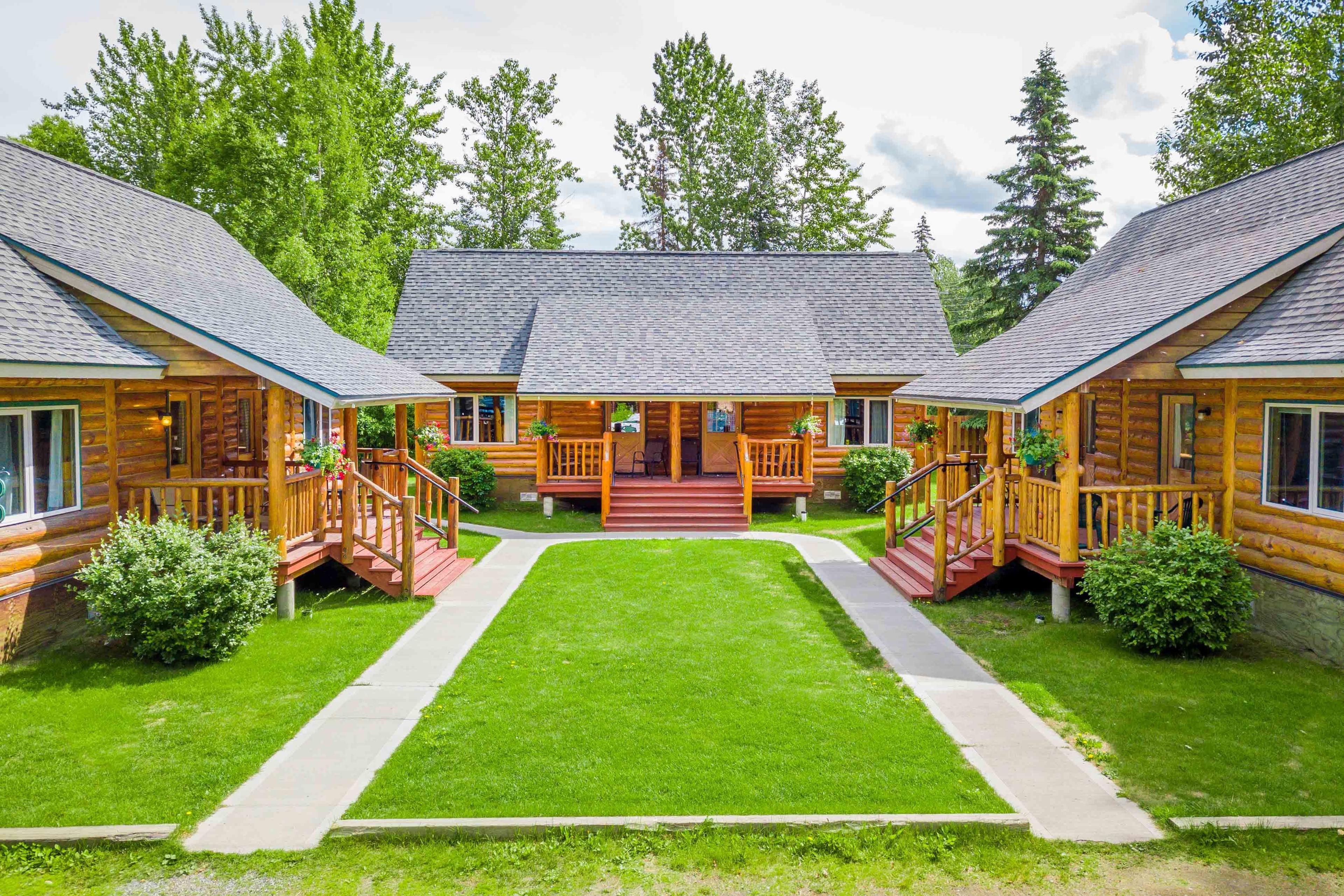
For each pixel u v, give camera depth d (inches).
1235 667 363.3
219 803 251.0
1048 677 354.6
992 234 1503.4
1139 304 481.7
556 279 981.8
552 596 501.4
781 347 837.2
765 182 1638.8
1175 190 1231.5
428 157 1451.8
